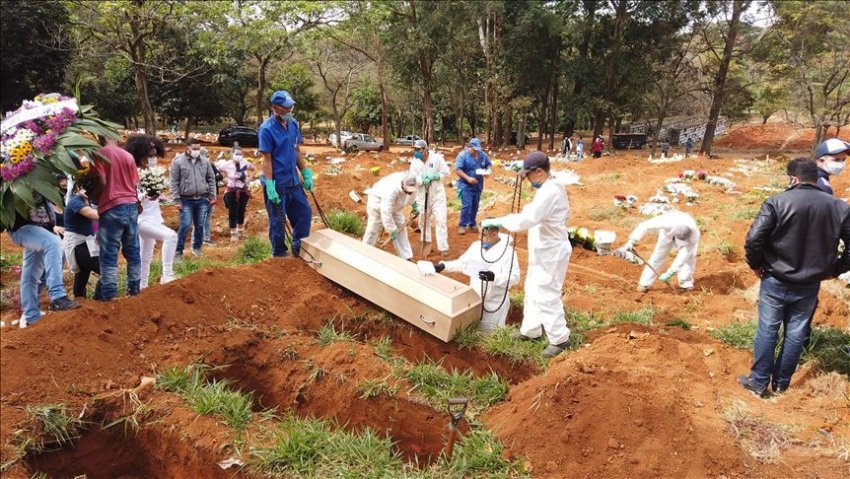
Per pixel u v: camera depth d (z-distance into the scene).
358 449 3.83
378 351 5.03
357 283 5.58
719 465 3.84
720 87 32.25
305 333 5.28
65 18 20.97
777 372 4.87
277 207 5.88
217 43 21.92
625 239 10.95
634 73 33.59
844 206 4.42
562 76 35.69
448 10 31.56
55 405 3.71
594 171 22.14
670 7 32.09
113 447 3.89
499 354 5.24
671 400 4.22
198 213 8.68
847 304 6.60
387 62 34.38
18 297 6.78
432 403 4.54
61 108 4.40
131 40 19.89
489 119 38.19
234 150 10.06
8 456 3.38
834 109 22.72
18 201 4.22
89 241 5.43
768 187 16.09
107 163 4.77
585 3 33.84
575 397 4.22
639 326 5.91
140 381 4.15
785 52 24.94
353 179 15.80
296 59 30.47
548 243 5.12
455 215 12.48
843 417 4.41
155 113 35.44
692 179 17.89
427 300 5.20
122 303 4.65
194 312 4.95
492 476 3.74
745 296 7.29
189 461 3.75
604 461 3.87
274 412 4.64
